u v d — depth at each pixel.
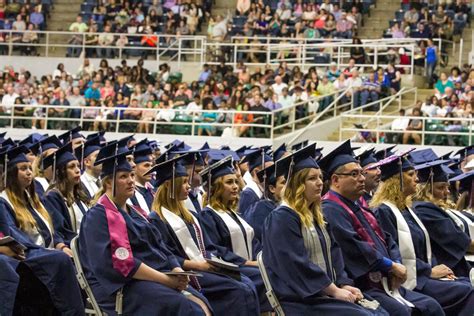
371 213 10.95
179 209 10.84
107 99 27.78
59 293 9.55
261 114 25.92
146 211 12.80
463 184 12.95
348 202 10.53
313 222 9.91
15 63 32.91
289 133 25.94
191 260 10.63
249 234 11.66
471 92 25.67
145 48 32.09
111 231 9.62
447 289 11.07
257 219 12.09
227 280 10.48
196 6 33.97
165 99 27.38
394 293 10.38
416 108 25.45
